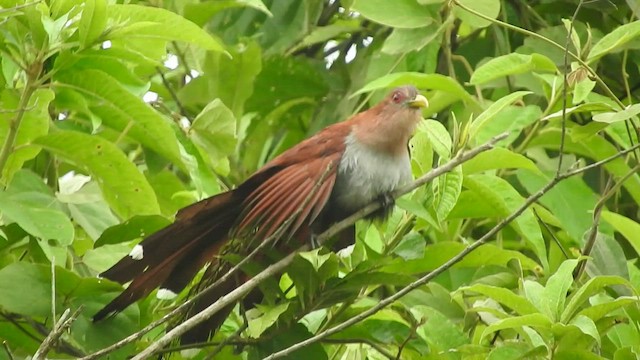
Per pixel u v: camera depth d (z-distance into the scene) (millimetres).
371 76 13914
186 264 9938
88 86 10117
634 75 14258
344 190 10641
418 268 11031
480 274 11586
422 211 10250
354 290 9750
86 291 10016
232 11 15086
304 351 9828
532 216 11289
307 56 16000
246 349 10125
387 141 10727
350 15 16062
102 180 10492
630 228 11234
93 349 9820
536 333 9820
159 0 13445
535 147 12953
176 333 8680
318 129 14617
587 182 14242
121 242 10672
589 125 11352
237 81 14055
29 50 9867
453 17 12844
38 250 10594
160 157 11242
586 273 11859
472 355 10070
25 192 10172
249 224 9773
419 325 9922
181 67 14602
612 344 10828
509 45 14250
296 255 9336
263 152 14727
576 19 14711
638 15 13281
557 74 12398
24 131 10266
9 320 10180
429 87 12477
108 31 9805
